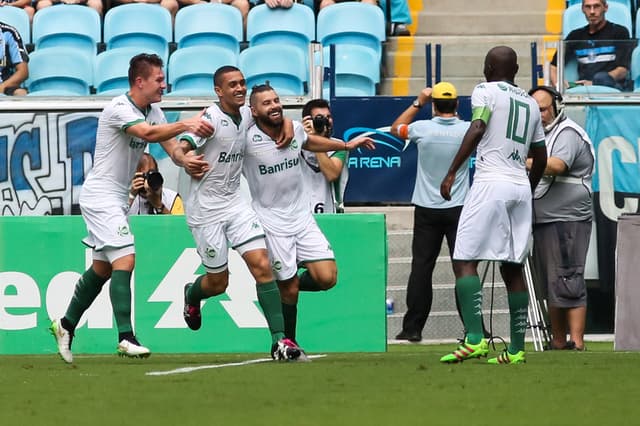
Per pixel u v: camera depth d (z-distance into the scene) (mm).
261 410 19750
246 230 29875
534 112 28938
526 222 28719
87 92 51656
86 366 29344
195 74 51344
